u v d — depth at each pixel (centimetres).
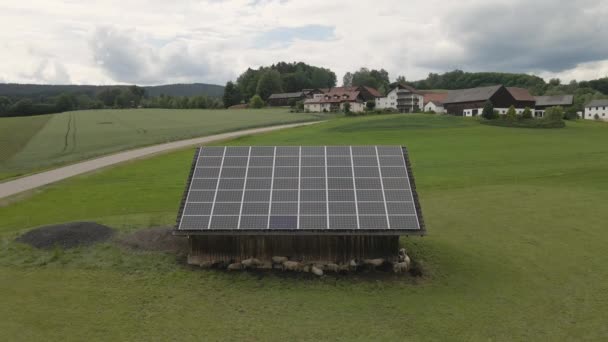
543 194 3784
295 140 7669
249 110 18150
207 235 2166
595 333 1728
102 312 1788
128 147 7106
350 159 2473
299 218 2139
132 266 2162
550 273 2250
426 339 1672
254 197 2245
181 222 2123
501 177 4550
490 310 1884
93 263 2173
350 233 2089
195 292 1967
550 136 8025
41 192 4069
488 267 2308
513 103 13388
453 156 5875
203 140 7950
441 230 2881
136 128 10444
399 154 2497
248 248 2188
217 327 1719
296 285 2042
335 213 2159
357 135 8256
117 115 15000
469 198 3691
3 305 1788
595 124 10569
